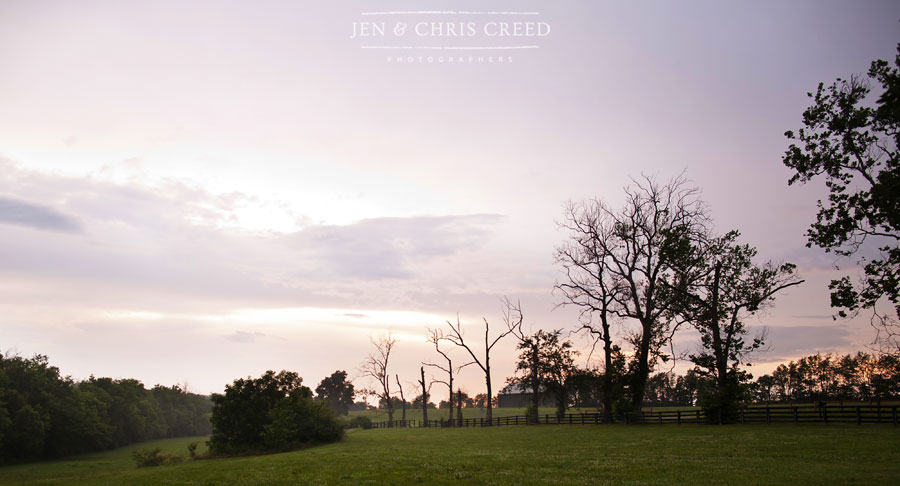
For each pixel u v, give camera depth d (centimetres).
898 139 3428
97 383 9150
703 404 4809
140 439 9962
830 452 2464
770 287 4931
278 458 3622
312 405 5222
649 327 5609
